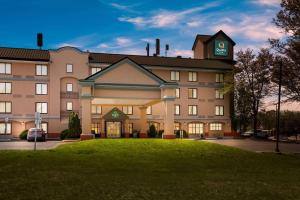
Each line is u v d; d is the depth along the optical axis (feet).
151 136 176.14
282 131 226.17
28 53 179.01
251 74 205.57
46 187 42.04
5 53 173.68
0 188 40.93
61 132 165.99
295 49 109.50
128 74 111.75
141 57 200.54
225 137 199.62
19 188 41.06
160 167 62.64
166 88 111.55
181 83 199.21
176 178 51.44
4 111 171.73
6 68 173.06
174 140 102.78
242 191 43.65
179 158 75.25
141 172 56.34
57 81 177.88
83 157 70.74
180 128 197.47
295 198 41.22
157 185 45.37
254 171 63.98
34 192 39.34
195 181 49.44
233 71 203.00
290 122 225.15
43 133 147.23
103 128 176.96
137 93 112.27
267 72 197.26
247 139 187.83
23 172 51.85
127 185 44.62
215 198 39.65
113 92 110.11
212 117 204.13
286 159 90.12
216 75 206.90
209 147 93.91
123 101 139.33
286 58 116.47
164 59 203.10
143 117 152.76
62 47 179.42
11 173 50.90
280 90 115.75
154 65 190.60
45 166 58.49
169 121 111.04
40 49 187.42
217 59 218.79
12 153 72.95
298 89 115.55
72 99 179.93
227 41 221.25
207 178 52.65
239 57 205.26
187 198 39.06
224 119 206.28
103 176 50.85
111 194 39.58
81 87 107.14
